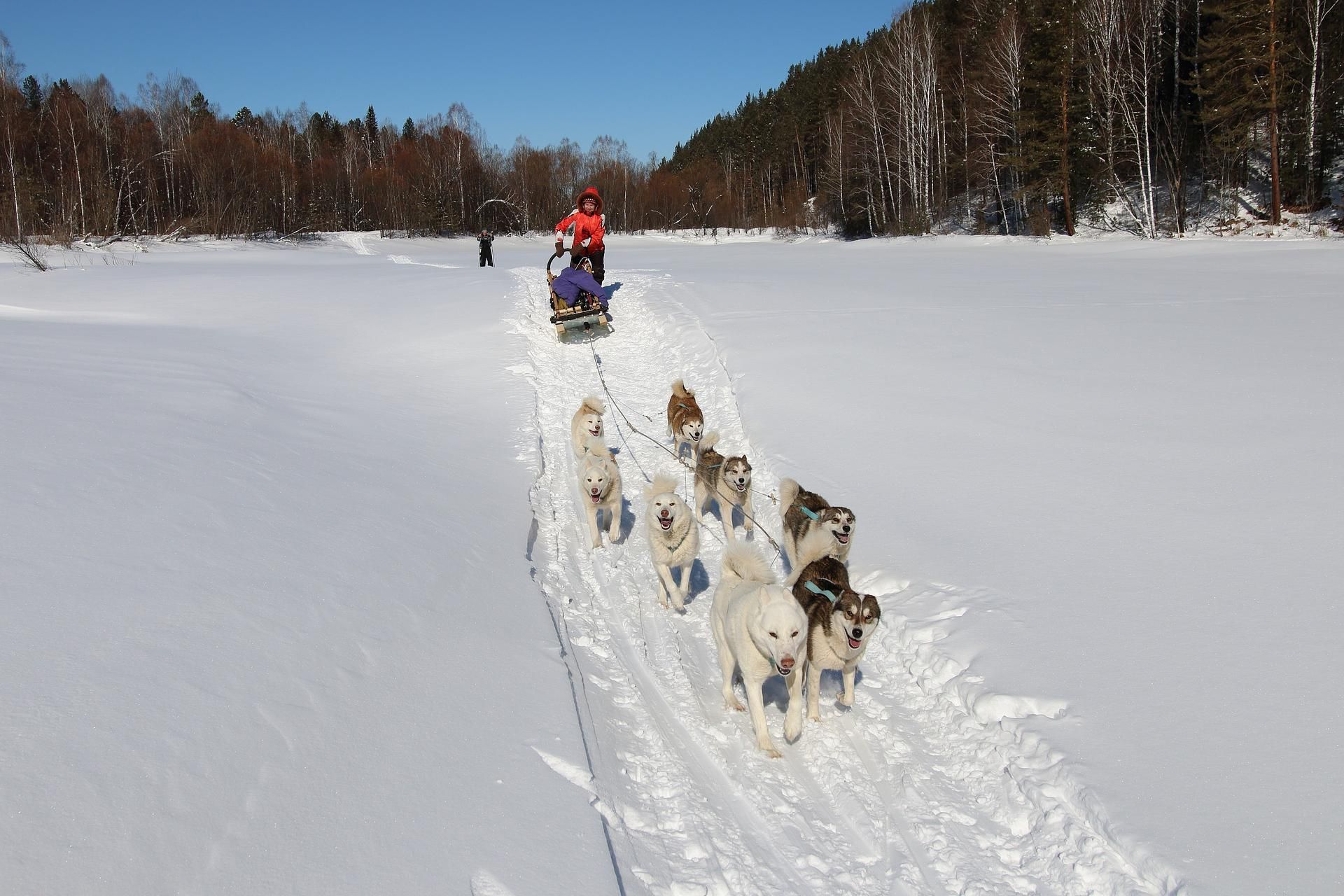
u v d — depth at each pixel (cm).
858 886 350
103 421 754
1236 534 579
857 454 839
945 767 425
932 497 712
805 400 1033
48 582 423
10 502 517
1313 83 3388
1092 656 463
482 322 1623
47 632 376
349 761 346
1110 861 340
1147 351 1133
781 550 723
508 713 419
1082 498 674
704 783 419
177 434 750
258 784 315
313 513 618
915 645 521
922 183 5006
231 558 503
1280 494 636
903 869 359
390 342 1508
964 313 1524
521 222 7900
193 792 300
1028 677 455
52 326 1502
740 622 447
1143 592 520
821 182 6731
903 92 5025
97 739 312
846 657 461
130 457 655
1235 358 1061
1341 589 494
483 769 367
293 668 400
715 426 1047
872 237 5397
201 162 5997
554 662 486
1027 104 4303
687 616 618
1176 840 333
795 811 401
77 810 275
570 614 600
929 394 1009
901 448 838
